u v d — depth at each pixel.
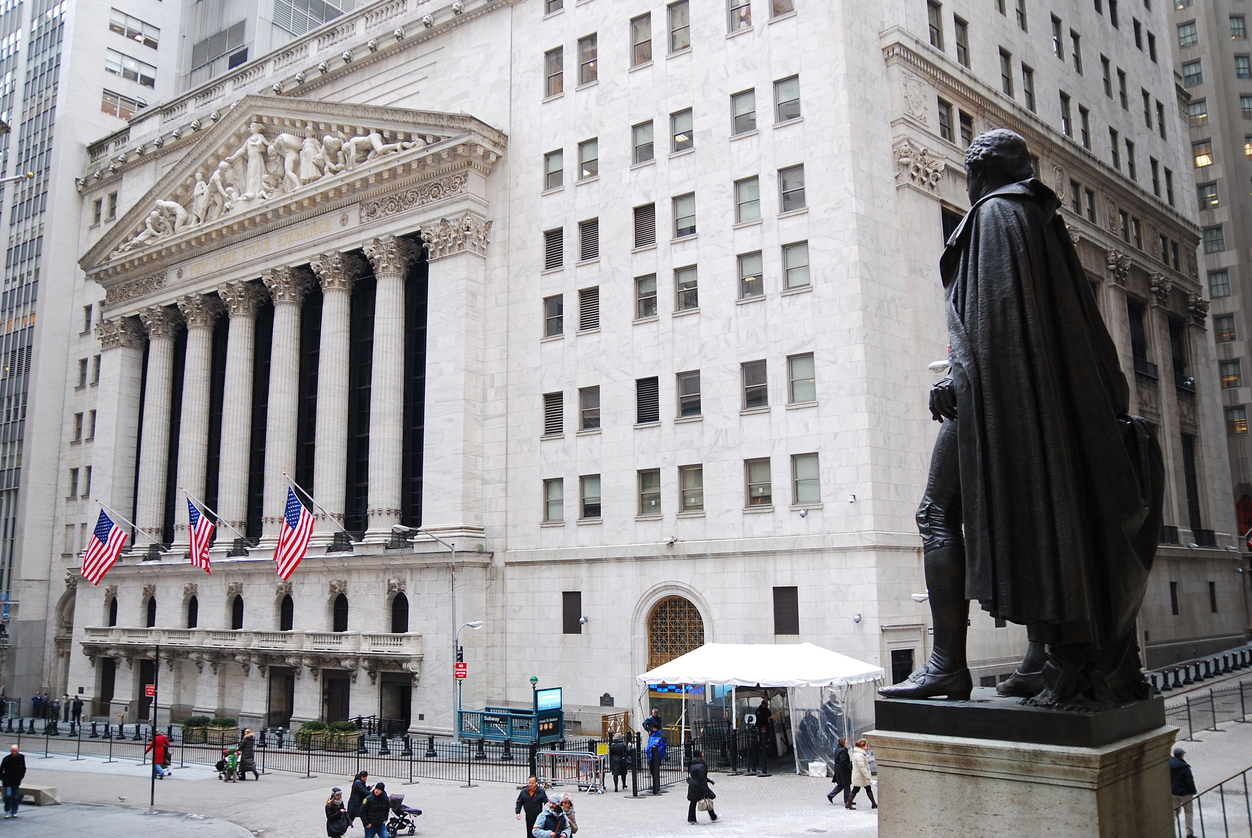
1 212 72.56
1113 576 5.42
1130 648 5.70
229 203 53.03
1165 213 57.78
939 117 40.06
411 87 49.66
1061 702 5.33
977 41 43.28
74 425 65.19
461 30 47.84
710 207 38.62
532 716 35.88
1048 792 4.99
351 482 48.19
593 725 37.72
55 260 67.19
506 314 43.62
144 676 53.72
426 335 45.88
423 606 41.75
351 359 49.62
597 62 42.88
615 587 38.56
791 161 36.97
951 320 5.95
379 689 42.91
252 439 53.47
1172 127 61.84
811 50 37.06
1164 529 50.91
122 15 72.38
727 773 30.03
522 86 45.00
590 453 40.16
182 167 56.06
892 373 35.59
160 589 53.28
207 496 54.84
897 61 38.09
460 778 31.61
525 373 42.59
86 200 68.38
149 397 57.00
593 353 40.78
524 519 41.53
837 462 34.34
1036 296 5.52
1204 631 52.97
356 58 51.75
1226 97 74.81
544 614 40.19
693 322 38.38
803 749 30.41
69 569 60.59
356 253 48.78
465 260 43.62
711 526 36.75
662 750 29.47
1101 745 5.04
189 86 74.81
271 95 51.69
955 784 5.33
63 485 64.69
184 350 58.97
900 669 33.31
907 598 34.12
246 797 29.84
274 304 51.69
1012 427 5.45
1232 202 73.00
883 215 36.72
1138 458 5.79
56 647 62.66
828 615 33.62
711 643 33.53
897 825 5.52
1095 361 5.57
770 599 34.94
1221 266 72.81
